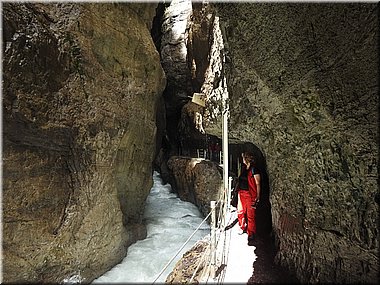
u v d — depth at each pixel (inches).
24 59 203.6
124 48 324.8
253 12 158.9
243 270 163.9
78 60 254.5
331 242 115.4
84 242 259.9
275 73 147.5
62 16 245.9
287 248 156.5
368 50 86.5
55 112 229.6
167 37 737.6
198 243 240.1
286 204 160.2
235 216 293.9
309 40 116.3
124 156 335.6
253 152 351.6
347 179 106.0
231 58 228.4
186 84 727.7
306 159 134.3
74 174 251.0
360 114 93.8
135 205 383.6
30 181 212.2
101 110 282.0
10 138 198.4
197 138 647.1
